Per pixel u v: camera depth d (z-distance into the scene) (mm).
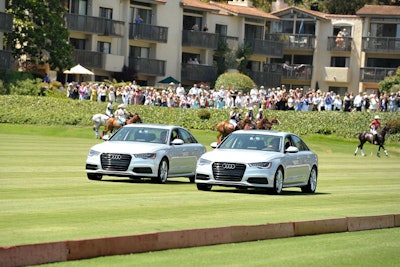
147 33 156750
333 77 183375
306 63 185750
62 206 36250
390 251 29344
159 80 160125
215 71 166500
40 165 59250
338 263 26625
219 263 25484
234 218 34312
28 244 24141
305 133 119125
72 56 144625
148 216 33875
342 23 184125
